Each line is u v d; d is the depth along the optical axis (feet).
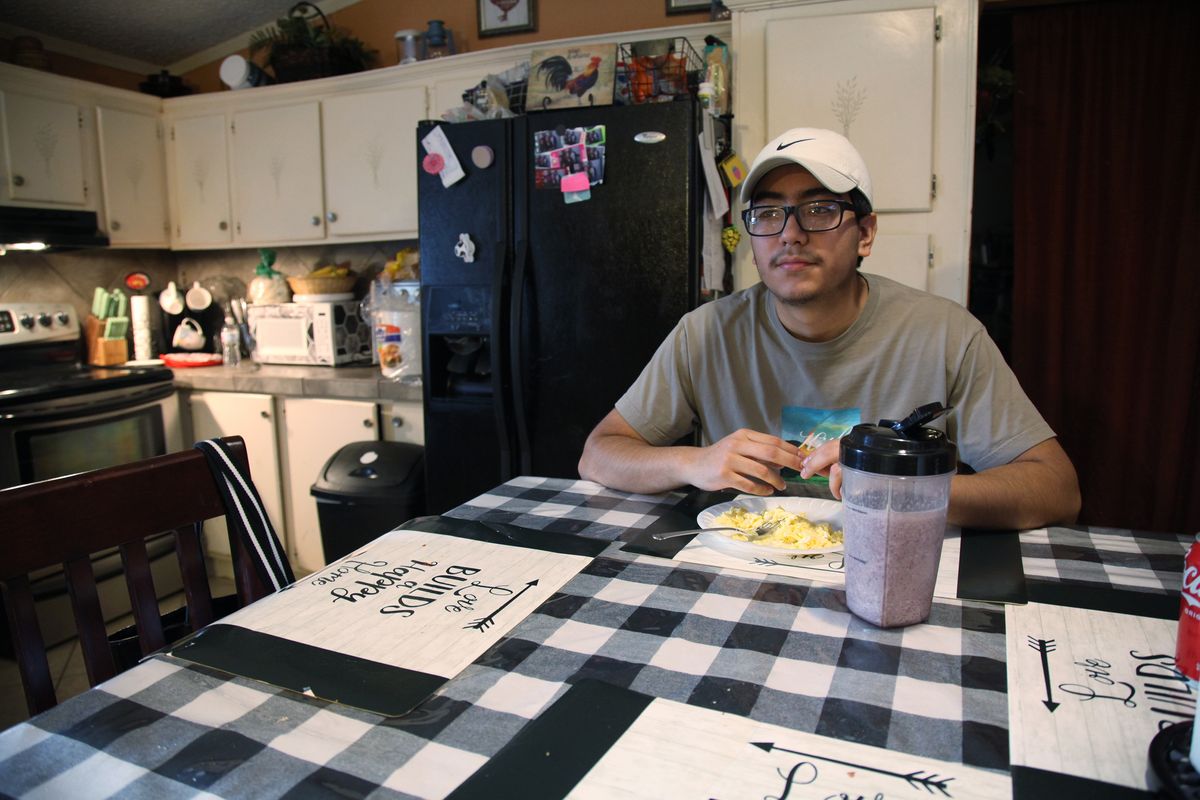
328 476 8.28
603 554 3.19
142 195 10.85
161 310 11.79
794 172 3.95
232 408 9.79
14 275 10.14
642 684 2.16
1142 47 8.08
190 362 10.68
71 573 2.96
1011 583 2.83
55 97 9.71
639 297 7.06
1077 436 8.79
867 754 1.82
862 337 4.54
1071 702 2.05
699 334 4.89
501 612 2.65
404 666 2.28
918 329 4.47
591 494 4.14
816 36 7.10
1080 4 8.20
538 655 2.34
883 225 7.20
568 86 7.23
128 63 11.48
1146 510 8.61
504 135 7.32
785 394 4.80
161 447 9.59
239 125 10.59
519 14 9.86
